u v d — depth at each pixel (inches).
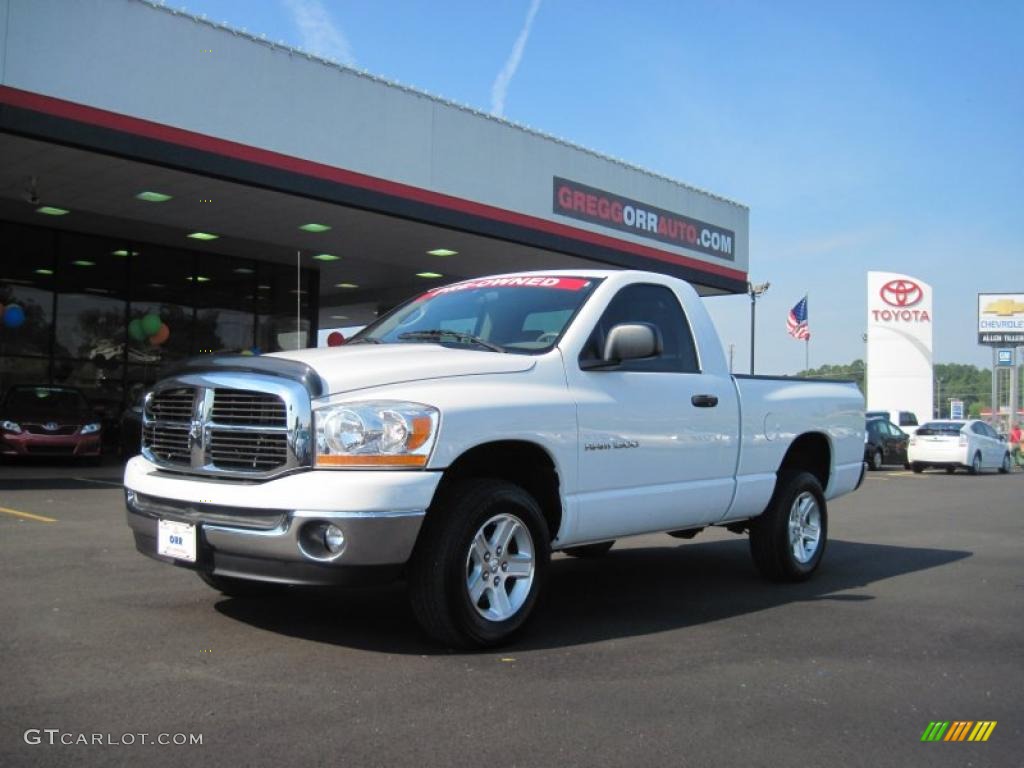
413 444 169.9
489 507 179.6
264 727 138.6
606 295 221.5
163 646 180.4
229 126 567.2
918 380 1764.3
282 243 804.0
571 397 201.5
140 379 824.9
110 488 498.3
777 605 239.9
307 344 947.3
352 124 633.6
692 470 231.0
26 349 757.9
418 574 175.6
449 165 697.6
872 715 153.9
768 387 263.9
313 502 164.1
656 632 205.8
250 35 576.4
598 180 827.4
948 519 472.7
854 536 396.5
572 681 165.9
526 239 761.0
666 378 227.1
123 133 522.0
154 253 832.9
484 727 141.7
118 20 519.2
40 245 761.0
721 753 135.1
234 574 175.8
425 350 195.5
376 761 127.5
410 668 170.4
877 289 1775.3
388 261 889.5
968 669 182.7
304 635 191.5
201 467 182.5
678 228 919.7
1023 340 1589.6
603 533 209.3
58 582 237.9
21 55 483.5
